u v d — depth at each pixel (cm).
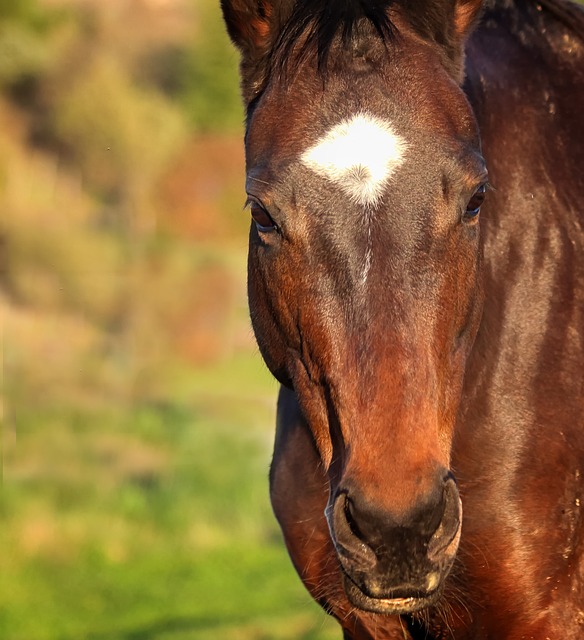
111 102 6259
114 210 5853
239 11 527
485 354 544
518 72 584
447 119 470
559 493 548
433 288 448
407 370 437
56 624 1526
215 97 6950
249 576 1803
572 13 588
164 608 1609
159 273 4997
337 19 485
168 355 4347
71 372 3731
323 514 569
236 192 6200
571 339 553
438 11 507
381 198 450
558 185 566
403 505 422
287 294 471
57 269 4669
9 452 2608
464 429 542
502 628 559
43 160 6134
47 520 2033
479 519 545
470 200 462
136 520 2123
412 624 579
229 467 2628
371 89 472
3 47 6662
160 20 7981
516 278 554
